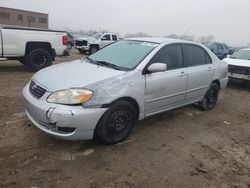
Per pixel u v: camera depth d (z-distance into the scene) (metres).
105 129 4.18
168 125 5.53
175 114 6.23
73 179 3.49
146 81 4.64
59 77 4.27
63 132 3.88
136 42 5.44
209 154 4.46
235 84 10.98
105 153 4.16
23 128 4.77
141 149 4.40
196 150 4.55
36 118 4.07
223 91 9.52
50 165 3.74
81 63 5.09
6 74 9.76
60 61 14.92
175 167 3.96
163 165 3.99
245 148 4.84
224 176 3.85
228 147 4.81
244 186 3.66
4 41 9.44
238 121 6.28
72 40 27.50
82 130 3.92
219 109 7.10
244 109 7.38
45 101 3.94
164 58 5.12
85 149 4.22
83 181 3.46
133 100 4.50
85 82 4.04
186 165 4.05
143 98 4.65
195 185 3.58
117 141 4.44
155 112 5.09
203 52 6.25
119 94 4.20
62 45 10.98
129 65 4.69
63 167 3.72
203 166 4.06
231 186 3.63
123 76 4.35
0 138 4.38
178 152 4.42
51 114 3.79
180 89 5.45
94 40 21.61
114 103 4.20
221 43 19.67
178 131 5.28
